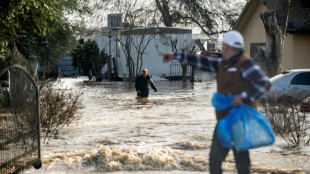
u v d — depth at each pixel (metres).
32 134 9.92
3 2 17.23
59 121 16.94
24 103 9.88
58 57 49.50
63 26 47.72
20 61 10.05
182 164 10.38
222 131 6.69
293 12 36.38
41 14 20.05
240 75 6.76
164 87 48.47
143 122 20.47
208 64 7.25
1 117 9.17
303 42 37.50
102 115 23.59
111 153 10.87
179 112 25.23
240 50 6.87
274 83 27.33
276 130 15.27
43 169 10.27
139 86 32.12
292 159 10.98
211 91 42.28
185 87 48.31
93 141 14.69
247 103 6.83
